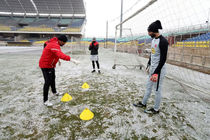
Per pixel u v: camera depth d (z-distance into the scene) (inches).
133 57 377.7
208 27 265.3
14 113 89.8
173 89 144.9
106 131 73.9
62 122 81.2
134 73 218.8
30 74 196.9
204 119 87.4
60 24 1536.7
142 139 68.4
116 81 169.2
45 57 92.8
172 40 350.9
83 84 144.2
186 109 100.1
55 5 1414.9
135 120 84.6
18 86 143.7
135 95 124.8
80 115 87.8
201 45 280.5
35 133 71.2
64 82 159.9
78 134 71.1
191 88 148.3
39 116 87.0
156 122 82.9
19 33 1392.7
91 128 76.2
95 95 123.0
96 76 191.9
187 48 311.1
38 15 1600.6
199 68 264.2
